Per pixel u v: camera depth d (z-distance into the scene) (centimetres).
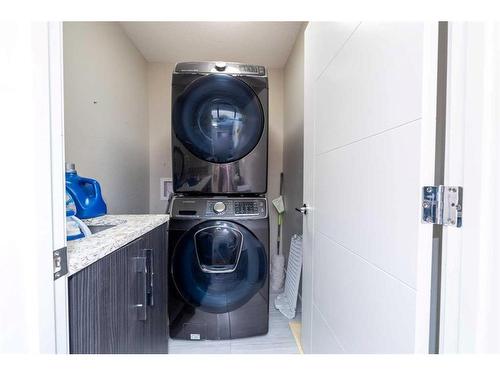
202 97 168
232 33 208
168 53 240
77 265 57
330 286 108
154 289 114
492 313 47
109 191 177
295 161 224
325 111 113
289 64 246
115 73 186
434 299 59
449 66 52
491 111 46
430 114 55
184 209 165
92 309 64
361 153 82
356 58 84
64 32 129
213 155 171
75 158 138
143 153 243
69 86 133
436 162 59
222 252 166
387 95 68
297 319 194
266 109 172
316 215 127
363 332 81
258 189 174
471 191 49
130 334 88
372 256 76
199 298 165
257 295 169
